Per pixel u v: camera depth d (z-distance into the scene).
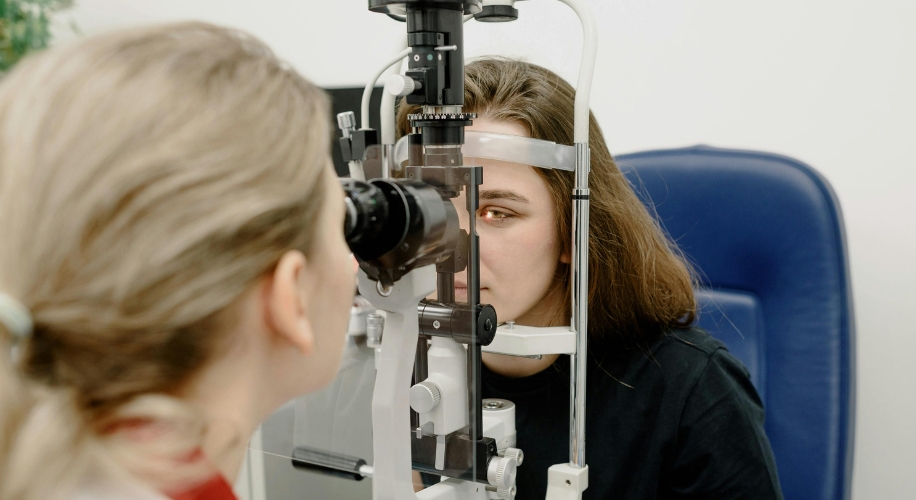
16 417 0.34
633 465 1.03
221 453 0.42
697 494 1.00
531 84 0.98
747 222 1.26
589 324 1.06
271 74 0.40
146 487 0.37
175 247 0.33
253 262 0.36
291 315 0.39
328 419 0.75
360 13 1.83
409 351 0.63
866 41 1.39
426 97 0.63
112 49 0.36
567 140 0.97
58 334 0.34
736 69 1.52
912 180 1.39
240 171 0.35
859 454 1.54
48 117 0.34
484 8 0.77
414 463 0.73
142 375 0.36
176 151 0.33
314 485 0.83
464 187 0.66
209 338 0.38
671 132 1.61
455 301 0.69
